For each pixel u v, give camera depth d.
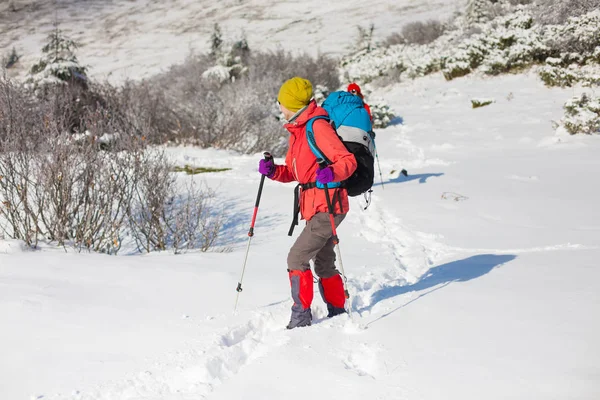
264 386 2.74
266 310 3.87
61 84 11.84
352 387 2.67
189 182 9.01
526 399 2.43
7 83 8.98
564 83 17.19
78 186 5.88
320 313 4.05
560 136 12.19
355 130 3.69
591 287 3.87
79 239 5.67
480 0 26.09
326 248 3.86
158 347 3.23
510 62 19.95
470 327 3.35
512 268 4.71
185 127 12.98
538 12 20.92
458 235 6.22
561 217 6.61
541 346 2.95
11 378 2.88
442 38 26.34
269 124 13.40
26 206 5.55
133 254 5.68
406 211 7.36
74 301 3.93
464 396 2.51
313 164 3.64
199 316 3.75
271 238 6.23
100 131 6.89
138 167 6.21
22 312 3.69
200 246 6.04
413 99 19.52
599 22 17.84
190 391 2.74
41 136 6.36
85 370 2.96
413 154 11.95
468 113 16.22
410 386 2.64
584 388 2.45
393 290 4.45
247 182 9.24
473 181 8.88
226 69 19.08
